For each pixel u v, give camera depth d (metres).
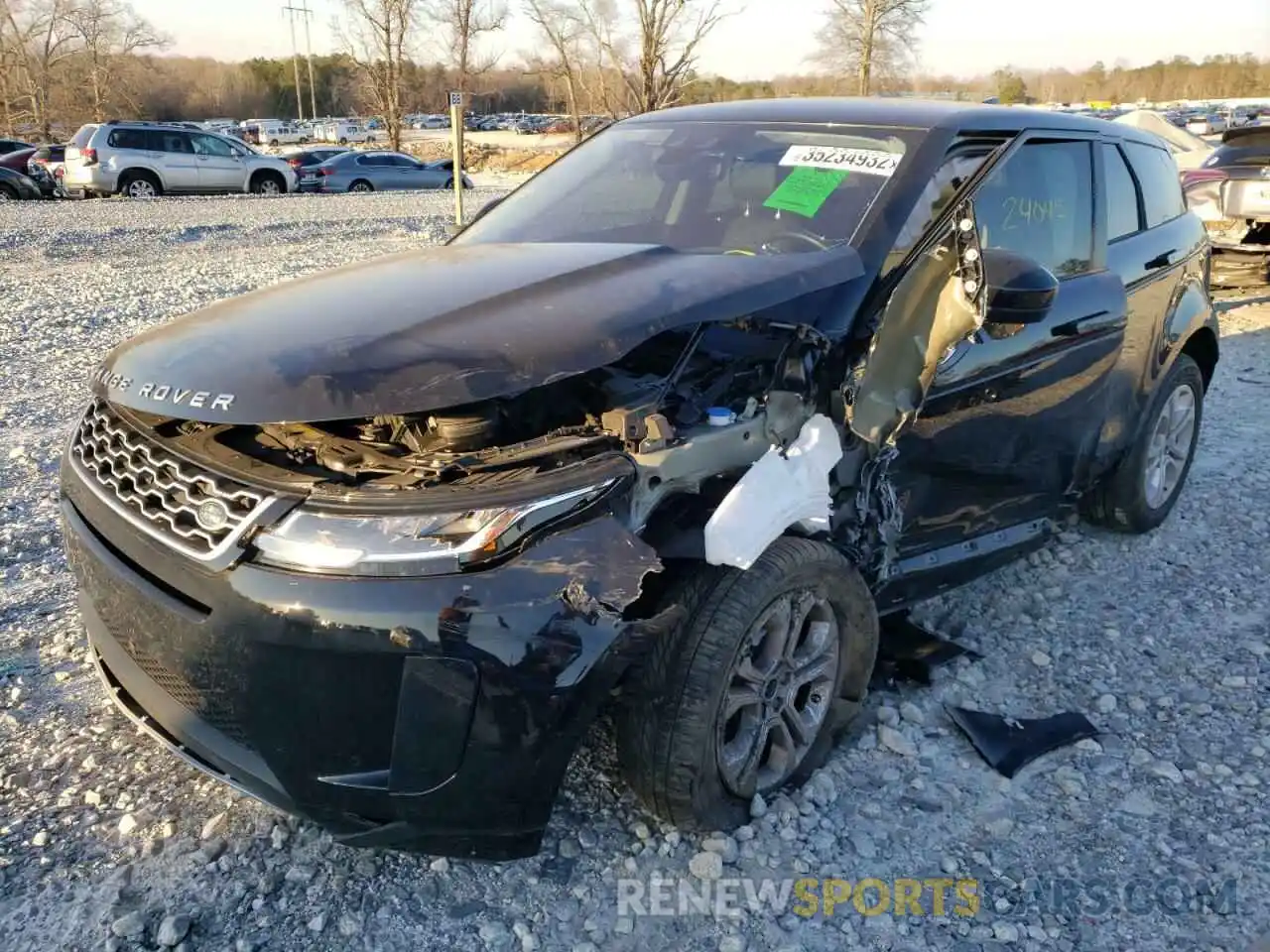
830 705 3.10
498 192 27.83
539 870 2.74
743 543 2.55
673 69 24.41
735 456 2.69
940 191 3.46
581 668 2.29
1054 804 3.06
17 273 12.61
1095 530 5.07
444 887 2.68
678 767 2.63
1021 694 3.63
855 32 35.72
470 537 2.23
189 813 2.91
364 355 2.46
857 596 3.04
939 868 2.80
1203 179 11.16
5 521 4.83
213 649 2.33
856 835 2.91
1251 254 10.90
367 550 2.23
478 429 2.47
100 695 3.45
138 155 24.52
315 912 2.58
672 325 2.68
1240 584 4.50
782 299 2.90
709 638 2.60
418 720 2.26
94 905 2.57
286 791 2.37
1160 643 4.00
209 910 2.57
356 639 2.22
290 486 2.32
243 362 2.49
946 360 3.28
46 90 55.22
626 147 4.20
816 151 3.67
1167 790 3.13
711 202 3.64
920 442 3.31
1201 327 4.96
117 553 2.60
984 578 4.53
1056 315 3.78
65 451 3.00
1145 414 4.66
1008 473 3.76
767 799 2.99
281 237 16.52
